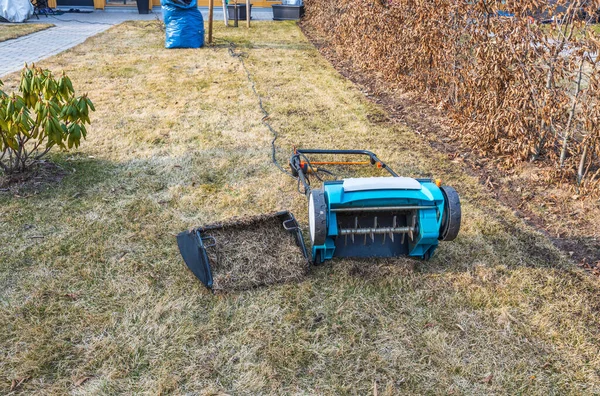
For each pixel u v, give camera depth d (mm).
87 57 10125
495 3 5438
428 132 6625
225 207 4527
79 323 3070
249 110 7211
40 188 4703
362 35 9953
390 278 3549
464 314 3262
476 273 3691
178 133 6230
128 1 18406
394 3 8336
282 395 2637
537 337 3090
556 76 4941
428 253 3775
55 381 2664
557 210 4656
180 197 4676
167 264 3682
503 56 5297
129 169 5207
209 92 7996
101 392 2607
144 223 4219
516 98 5258
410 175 5312
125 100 7438
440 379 2762
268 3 19000
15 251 3752
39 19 15359
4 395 2555
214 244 3447
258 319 3148
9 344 2883
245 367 2799
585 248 4078
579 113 4762
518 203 4801
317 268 3654
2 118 4383
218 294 3338
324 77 9242
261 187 4914
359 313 3240
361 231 3555
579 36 4797
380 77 9281
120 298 3309
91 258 3719
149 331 3031
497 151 5734
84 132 4703
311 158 5664
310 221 3641
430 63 7523
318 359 2883
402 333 3084
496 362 2887
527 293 3494
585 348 3012
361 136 6391
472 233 4223
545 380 2775
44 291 3324
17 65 9180
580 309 3355
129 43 11711
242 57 10578
